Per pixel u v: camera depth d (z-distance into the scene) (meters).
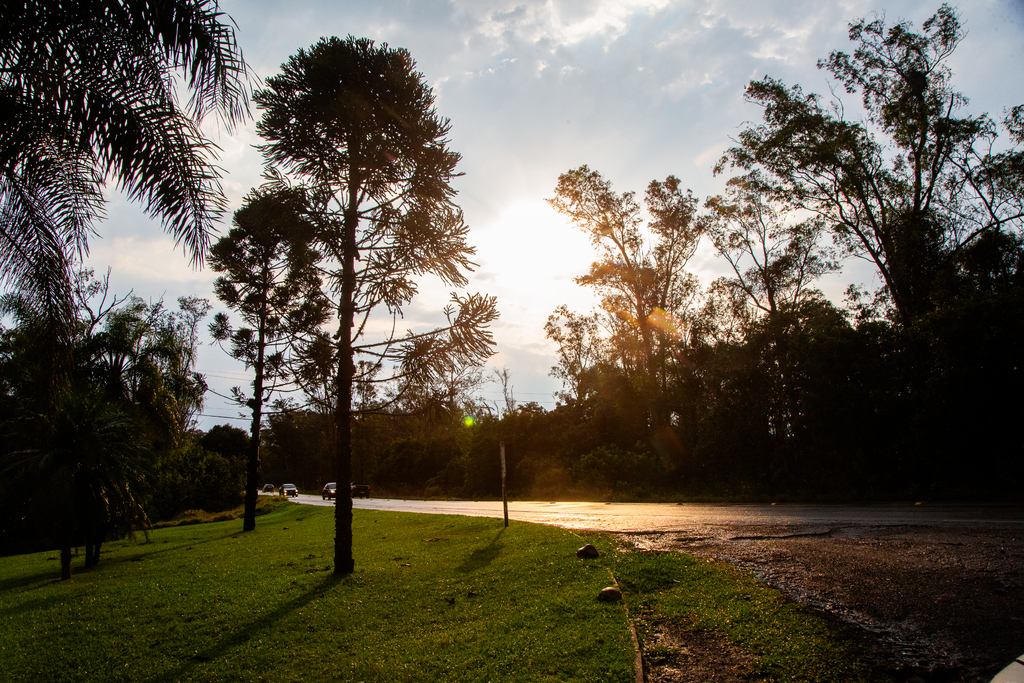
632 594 6.98
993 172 22.75
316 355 10.59
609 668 4.73
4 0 4.38
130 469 15.10
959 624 5.23
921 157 25.03
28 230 5.38
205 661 6.12
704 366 32.78
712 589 6.80
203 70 4.77
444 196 10.88
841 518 12.90
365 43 10.68
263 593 9.01
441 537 14.31
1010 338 18.42
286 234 10.20
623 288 35.72
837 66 26.03
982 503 16.44
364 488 54.91
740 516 14.55
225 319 22.95
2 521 14.49
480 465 44.31
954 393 19.92
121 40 4.69
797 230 29.42
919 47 24.69
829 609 5.81
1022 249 22.48
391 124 10.66
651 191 34.47
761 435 28.80
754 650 5.02
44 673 6.08
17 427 13.58
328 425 13.18
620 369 38.19
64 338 5.67
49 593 10.96
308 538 17.20
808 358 25.39
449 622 6.69
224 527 27.27
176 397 21.81
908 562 7.52
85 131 4.89
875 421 23.47
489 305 9.88
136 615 8.27
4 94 4.66
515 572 8.69
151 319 23.33
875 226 25.95
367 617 7.23
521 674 4.80
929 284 24.64
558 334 43.09
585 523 14.03
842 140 25.36
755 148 27.86
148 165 4.98
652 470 31.38
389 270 10.66
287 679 5.40
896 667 4.48
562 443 39.78
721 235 32.31
